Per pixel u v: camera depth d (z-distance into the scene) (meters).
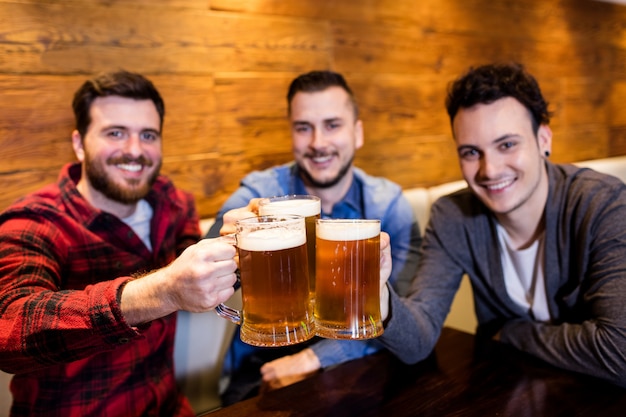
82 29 1.62
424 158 2.54
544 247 1.21
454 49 2.59
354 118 1.70
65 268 1.23
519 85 1.13
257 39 1.99
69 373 1.15
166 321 1.32
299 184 1.73
